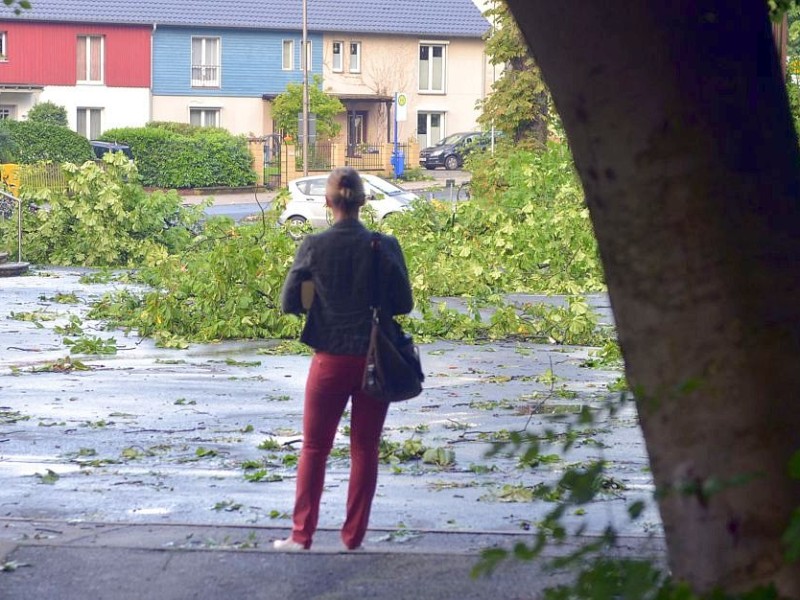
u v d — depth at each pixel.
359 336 8.59
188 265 26.14
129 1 94.50
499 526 10.27
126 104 94.06
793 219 4.95
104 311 27.53
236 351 23.12
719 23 4.86
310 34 98.88
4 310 28.42
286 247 25.86
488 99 61.75
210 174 82.81
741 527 4.85
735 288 4.84
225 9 96.81
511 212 38.06
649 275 4.95
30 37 91.06
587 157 5.05
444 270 32.16
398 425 15.45
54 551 8.84
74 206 39.56
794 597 4.77
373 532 9.90
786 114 5.07
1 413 16.08
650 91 4.85
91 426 15.25
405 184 86.81
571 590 4.77
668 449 4.98
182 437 14.64
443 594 7.86
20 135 76.38
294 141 88.19
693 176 4.85
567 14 4.91
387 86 101.44
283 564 8.55
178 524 10.11
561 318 25.02
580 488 4.90
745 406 4.84
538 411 16.30
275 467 13.01
